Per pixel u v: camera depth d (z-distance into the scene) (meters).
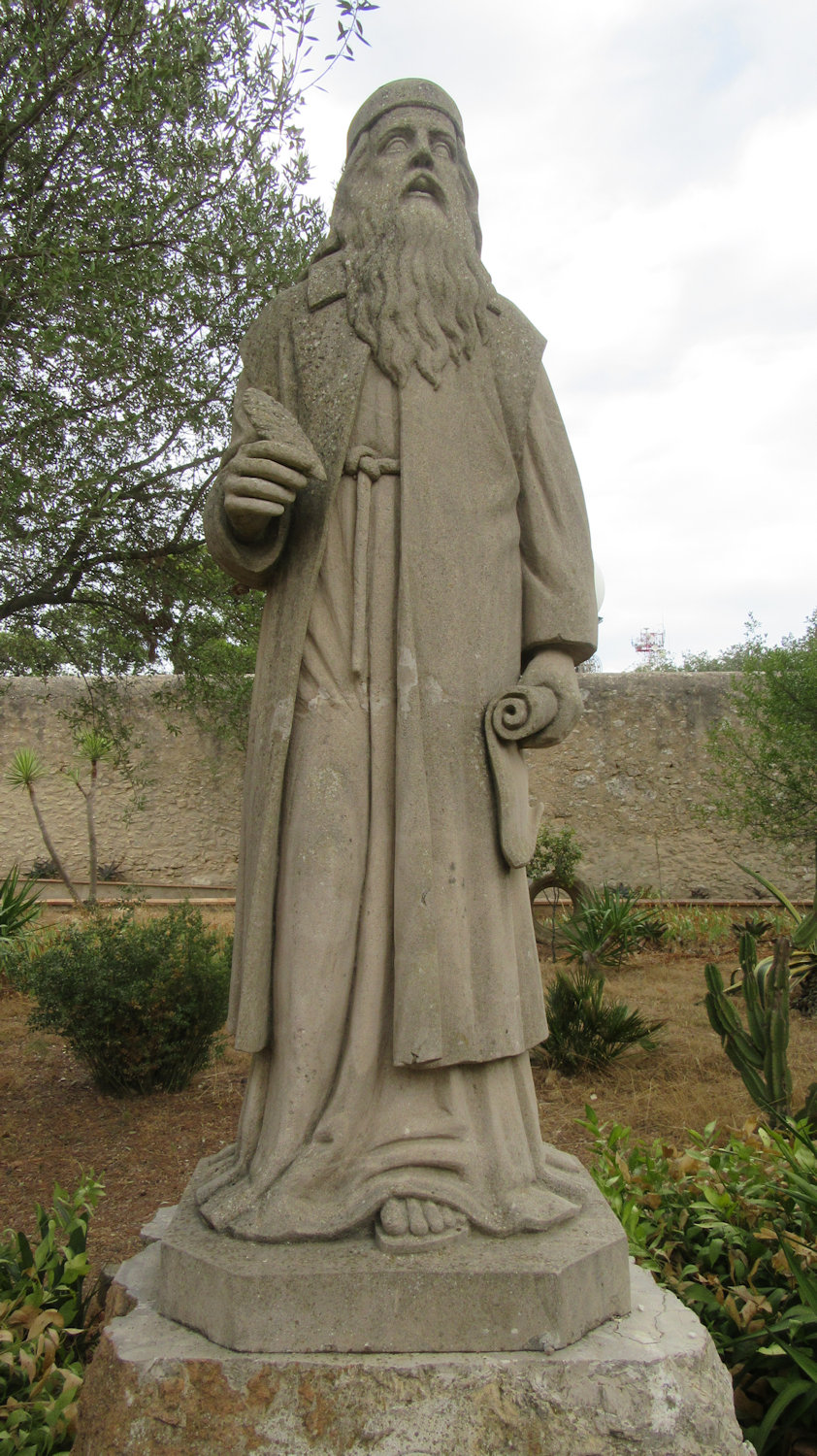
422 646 2.06
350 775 2.04
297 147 6.15
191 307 5.63
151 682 12.68
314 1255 1.78
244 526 2.08
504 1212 1.90
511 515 2.22
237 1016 2.08
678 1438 1.66
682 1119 5.15
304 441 2.05
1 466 5.38
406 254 2.21
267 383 2.33
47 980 5.98
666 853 12.07
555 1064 6.25
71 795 12.69
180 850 12.52
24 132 5.45
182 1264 1.82
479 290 2.23
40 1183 4.62
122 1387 1.68
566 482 2.26
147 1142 5.17
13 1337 2.33
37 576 5.95
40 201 5.41
